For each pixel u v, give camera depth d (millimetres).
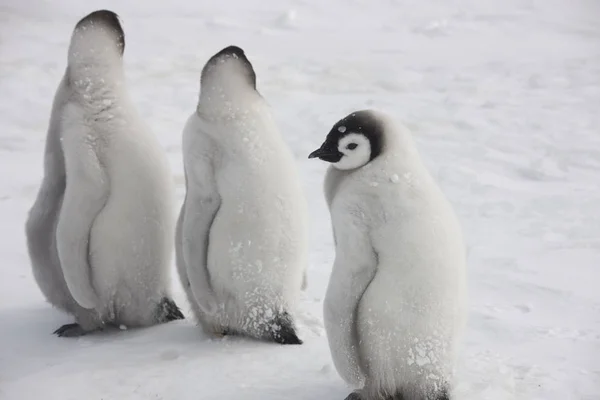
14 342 16406
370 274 11992
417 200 11938
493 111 42906
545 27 66938
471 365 14758
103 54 16531
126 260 16578
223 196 15430
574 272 21656
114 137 16359
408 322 11828
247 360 15023
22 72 46781
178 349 15680
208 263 15672
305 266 16672
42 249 16938
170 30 63000
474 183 31312
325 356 15242
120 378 14180
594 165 34406
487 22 68938
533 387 13977
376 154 12203
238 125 15414
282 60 54188
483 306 18750
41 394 13555
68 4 71500
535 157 35469
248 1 76375
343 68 52281
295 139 37438
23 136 36469
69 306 17297
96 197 16109
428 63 54625
